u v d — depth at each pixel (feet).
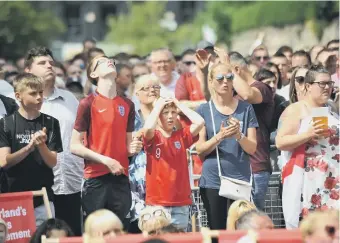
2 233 80.59
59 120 100.99
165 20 495.41
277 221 99.86
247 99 96.99
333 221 68.33
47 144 90.79
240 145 90.12
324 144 90.33
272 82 110.42
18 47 363.56
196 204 95.96
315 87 90.53
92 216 72.49
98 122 90.17
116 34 483.51
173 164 90.17
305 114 90.74
